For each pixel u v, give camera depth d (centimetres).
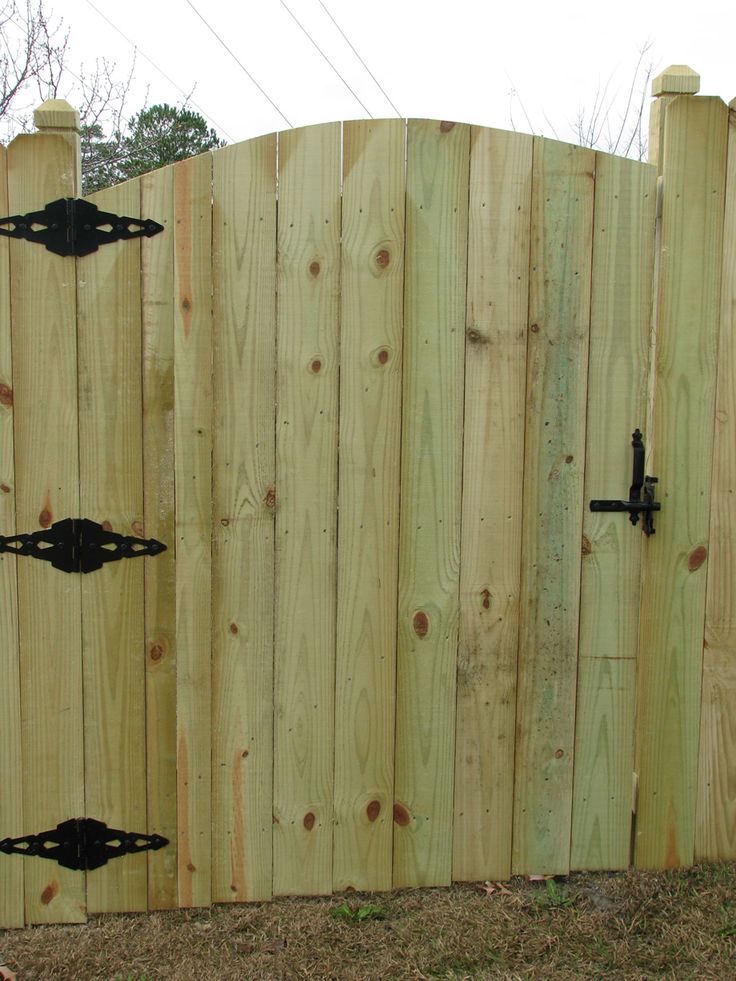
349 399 243
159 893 253
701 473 252
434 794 257
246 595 246
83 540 240
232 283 238
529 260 243
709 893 252
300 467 244
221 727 250
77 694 245
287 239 238
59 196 232
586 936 236
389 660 252
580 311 246
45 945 238
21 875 248
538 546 252
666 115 242
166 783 250
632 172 243
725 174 245
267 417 242
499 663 255
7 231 231
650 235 246
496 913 246
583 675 257
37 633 242
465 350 244
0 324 233
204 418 240
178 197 234
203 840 252
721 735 261
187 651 246
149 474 241
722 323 249
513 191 241
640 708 258
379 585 249
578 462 250
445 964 226
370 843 257
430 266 241
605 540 253
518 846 261
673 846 263
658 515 253
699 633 257
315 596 248
